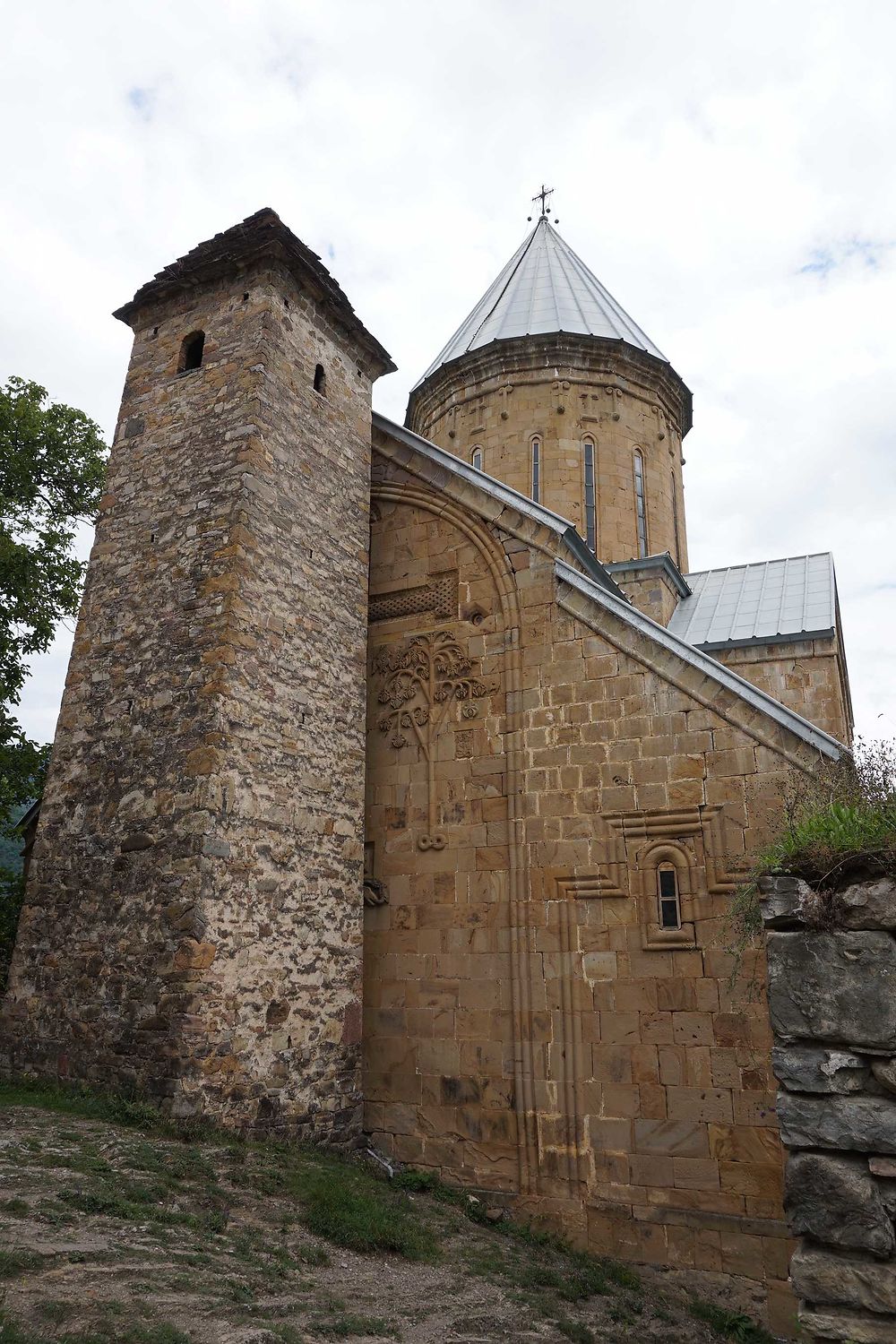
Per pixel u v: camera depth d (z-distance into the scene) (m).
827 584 17.14
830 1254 4.55
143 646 10.93
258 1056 9.52
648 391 19.97
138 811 10.09
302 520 11.86
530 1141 10.03
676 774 10.32
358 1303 6.42
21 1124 8.11
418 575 12.98
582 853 10.60
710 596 18.19
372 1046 11.35
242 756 10.12
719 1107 9.27
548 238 23.73
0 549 15.91
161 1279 5.61
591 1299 8.20
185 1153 8.03
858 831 5.23
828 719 14.87
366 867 12.05
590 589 11.51
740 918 8.55
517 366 19.48
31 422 17.38
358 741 12.01
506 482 18.92
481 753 11.70
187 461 11.71
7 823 17.75
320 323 13.09
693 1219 9.07
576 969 10.30
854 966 4.81
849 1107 4.67
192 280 12.76
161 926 9.39
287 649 11.11
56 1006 9.95
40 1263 5.38
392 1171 10.37
